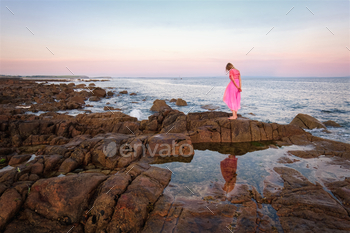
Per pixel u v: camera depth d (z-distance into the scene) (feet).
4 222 11.18
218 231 9.98
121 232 10.55
